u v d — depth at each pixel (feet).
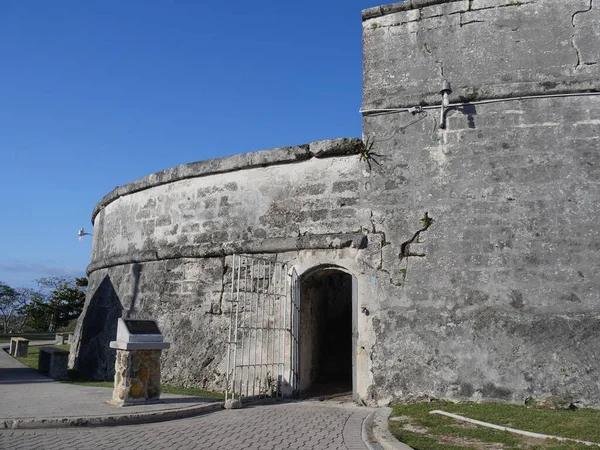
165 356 34.42
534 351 24.75
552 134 26.43
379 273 27.99
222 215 34.01
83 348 44.88
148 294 37.35
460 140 27.73
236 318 26.78
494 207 26.55
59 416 20.86
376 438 18.94
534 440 18.04
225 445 17.75
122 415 21.38
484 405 24.09
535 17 27.68
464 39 28.66
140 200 40.29
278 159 31.94
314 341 32.71
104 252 44.96
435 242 27.25
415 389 26.18
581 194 25.55
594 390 23.68
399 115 29.19
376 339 27.35
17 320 165.58
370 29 30.68
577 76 26.50
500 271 25.91
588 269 24.82
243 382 30.86
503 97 27.30
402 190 28.37
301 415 23.54
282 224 31.35
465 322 25.99
